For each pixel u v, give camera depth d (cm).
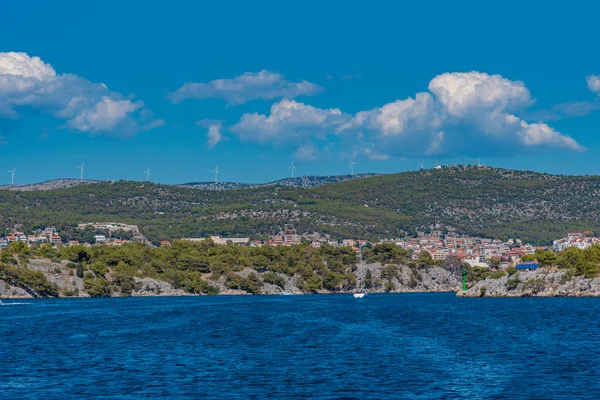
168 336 19950
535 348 16912
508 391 11894
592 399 11362
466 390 11969
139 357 15712
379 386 12319
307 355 15875
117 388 12262
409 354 15925
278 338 19275
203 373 13625
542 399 11375
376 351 16450
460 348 16938
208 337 19638
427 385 12375
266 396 11619
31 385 12594
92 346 17712
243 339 19075
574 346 17288
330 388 12181
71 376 13412
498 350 16562
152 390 12081
